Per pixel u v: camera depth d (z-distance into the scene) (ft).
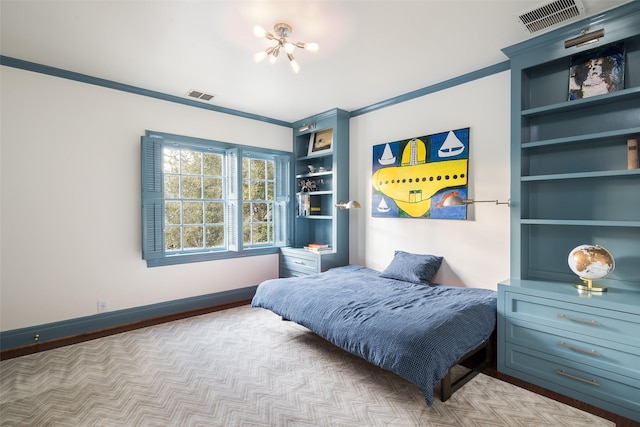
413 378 6.26
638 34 6.82
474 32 7.91
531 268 8.92
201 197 13.58
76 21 7.46
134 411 6.52
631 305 6.27
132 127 11.48
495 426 6.11
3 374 7.93
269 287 10.66
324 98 12.57
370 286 10.35
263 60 9.39
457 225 10.77
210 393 7.17
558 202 8.48
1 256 9.30
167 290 12.32
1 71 9.23
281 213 15.80
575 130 8.20
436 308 8.02
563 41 7.73
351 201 12.88
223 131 13.79
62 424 6.10
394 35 8.07
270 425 6.15
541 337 7.40
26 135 9.61
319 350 9.32
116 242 11.18
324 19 7.39
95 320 10.74
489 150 9.97
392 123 12.64
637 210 7.41
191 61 9.48
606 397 6.54
